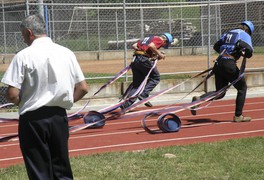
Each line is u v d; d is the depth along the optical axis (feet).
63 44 104.99
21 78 18.08
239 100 40.91
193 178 24.44
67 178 19.26
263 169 25.77
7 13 101.24
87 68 83.87
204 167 26.22
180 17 114.01
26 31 18.65
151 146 32.73
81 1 110.73
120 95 56.24
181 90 58.85
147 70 45.91
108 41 109.50
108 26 111.24
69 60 18.88
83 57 104.99
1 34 101.81
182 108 39.37
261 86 62.39
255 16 114.32
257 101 55.16
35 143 18.61
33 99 18.37
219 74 39.88
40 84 18.30
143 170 25.90
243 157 28.09
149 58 45.85
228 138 34.60
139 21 108.27
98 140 35.68
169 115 39.70
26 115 18.51
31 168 18.66
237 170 25.57
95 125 40.55
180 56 108.58
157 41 45.47
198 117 44.93
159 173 25.27
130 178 24.56
